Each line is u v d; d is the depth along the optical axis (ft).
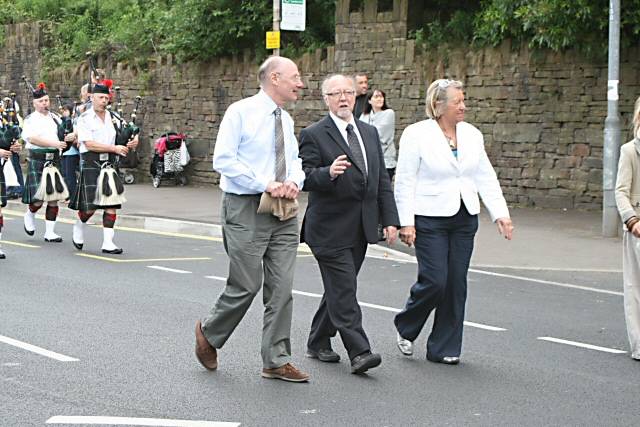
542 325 33.22
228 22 81.35
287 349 25.94
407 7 70.13
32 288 38.93
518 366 27.61
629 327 28.63
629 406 23.86
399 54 70.28
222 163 24.90
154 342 29.99
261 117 25.34
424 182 27.35
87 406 23.45
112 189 49.11
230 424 22.17
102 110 49.03
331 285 26.27
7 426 21.93
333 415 22.91
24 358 27.96
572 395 24.76
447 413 23.15
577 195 63.16
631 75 60.13
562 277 43.45
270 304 25.72
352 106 26.63
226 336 26.25
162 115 89.56
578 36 58.03
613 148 52.24
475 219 27.63
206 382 25.61
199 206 70.03
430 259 27.20
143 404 23.63
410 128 27.63
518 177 65.41
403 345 28.66
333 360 27.86
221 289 39.19
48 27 110.11
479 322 33.60
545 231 55.16
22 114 110.93
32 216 55.52
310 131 26.45
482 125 66.69
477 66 66.59
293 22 56.65
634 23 56.49
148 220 62.49
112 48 97.19
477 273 44.24
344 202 26.03
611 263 45.98
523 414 23.13
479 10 71.20
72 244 52.85
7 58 113.60
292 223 25.71
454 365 27.68
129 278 41.65
